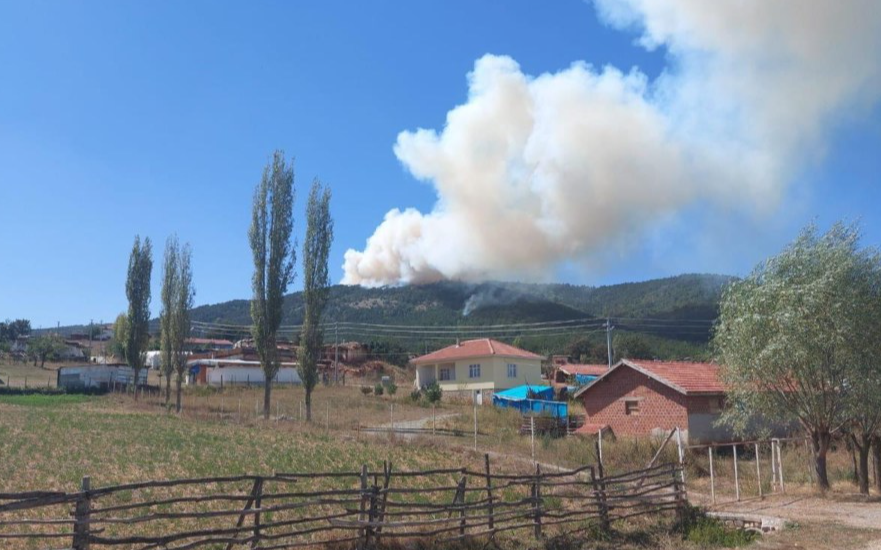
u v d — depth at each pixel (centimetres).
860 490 2198
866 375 2092
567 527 1661
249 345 11219
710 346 2552
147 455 2638
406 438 3594
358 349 10825
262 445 3036
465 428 4341
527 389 5672
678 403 3569
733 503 2022
